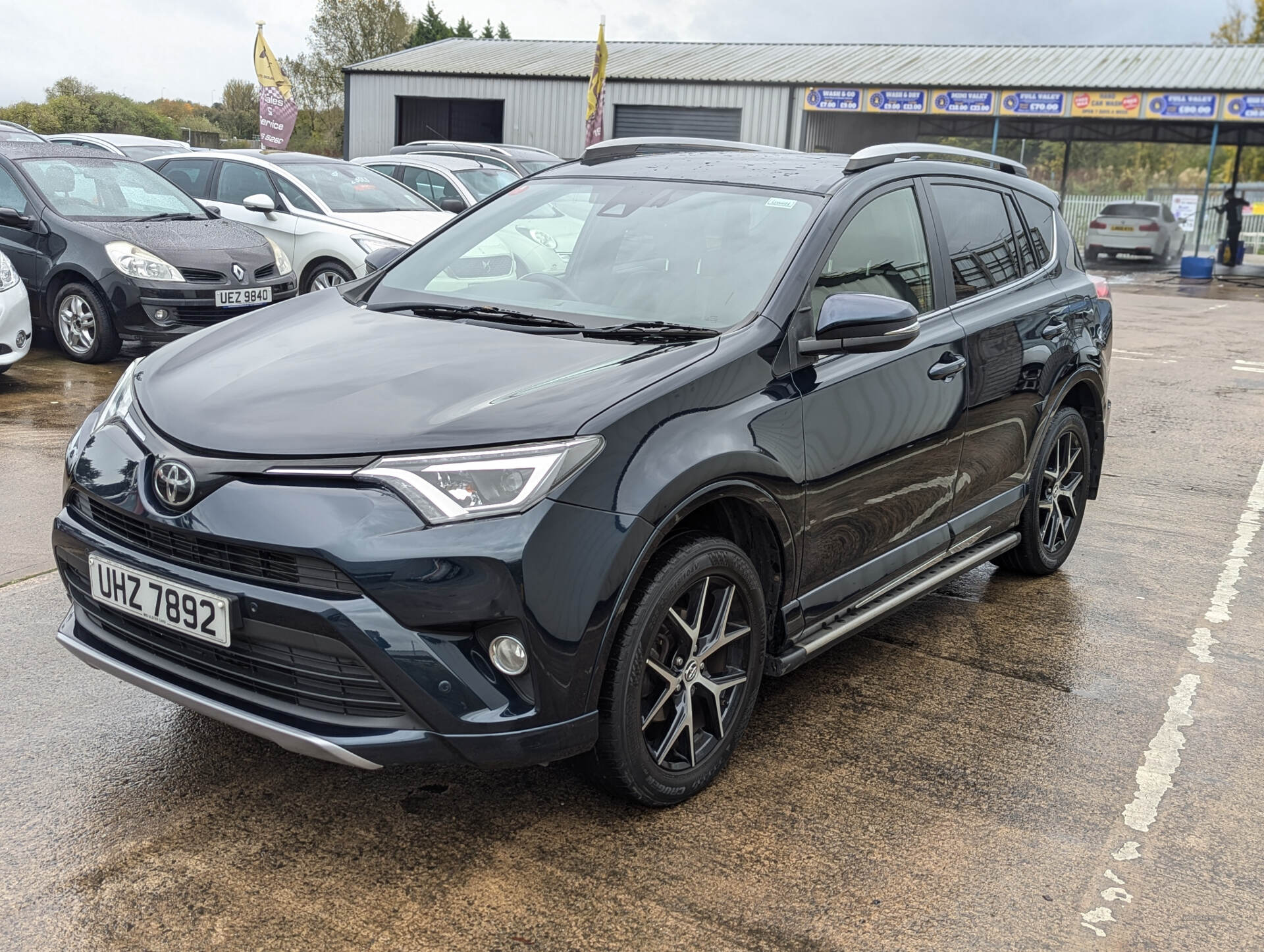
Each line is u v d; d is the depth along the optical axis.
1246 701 3.76
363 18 64.12
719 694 2.98
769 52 33.25
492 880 2.57
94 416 3.04
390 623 2.39
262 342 3.19
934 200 3.97
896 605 3.68
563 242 3.64
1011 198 4.54
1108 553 5.27
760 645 3.08
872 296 3.07
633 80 29.91
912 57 31.20
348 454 2.48
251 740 3.16
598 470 2.53
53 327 8.46
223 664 2.62
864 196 3.59
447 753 2.46
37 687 3.41
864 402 3.31
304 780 2.96
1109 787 3.15
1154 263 28.91
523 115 31.34
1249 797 3.13
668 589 2.70
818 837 2.82
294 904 2.46
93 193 8.78
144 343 9.41
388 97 33.03
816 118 28.84
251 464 2.51
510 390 2.70
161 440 2.68
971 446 3.96
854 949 2.40
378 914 2.43
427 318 3.35
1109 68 28.16
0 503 5.02
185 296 8.18
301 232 10.05
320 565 2.42
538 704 2.50
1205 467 7.01
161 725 3.22
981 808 3.00
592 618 2.51
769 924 2.46
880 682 3.78
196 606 2.54
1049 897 2.62
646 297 3.32
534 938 2.38
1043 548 4.78
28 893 2.45
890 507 3.54
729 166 3.87
